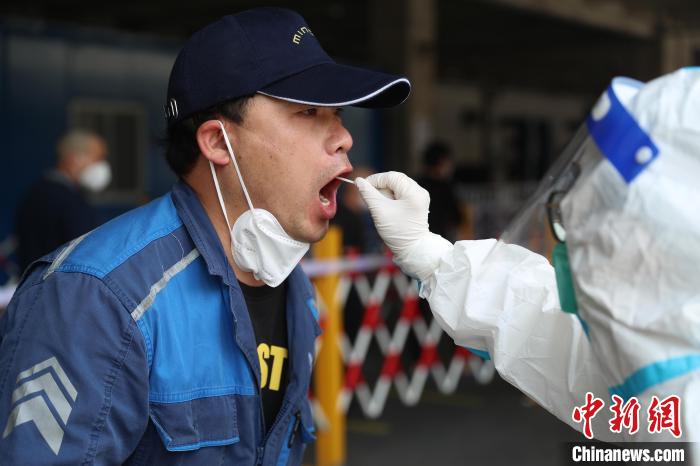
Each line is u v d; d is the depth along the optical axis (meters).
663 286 1.55
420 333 9.29
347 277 8.28
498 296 2.15
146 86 13.71
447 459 7.01
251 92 2.02
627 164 1.58
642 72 28.83
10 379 1.92
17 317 1.98
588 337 1.75
